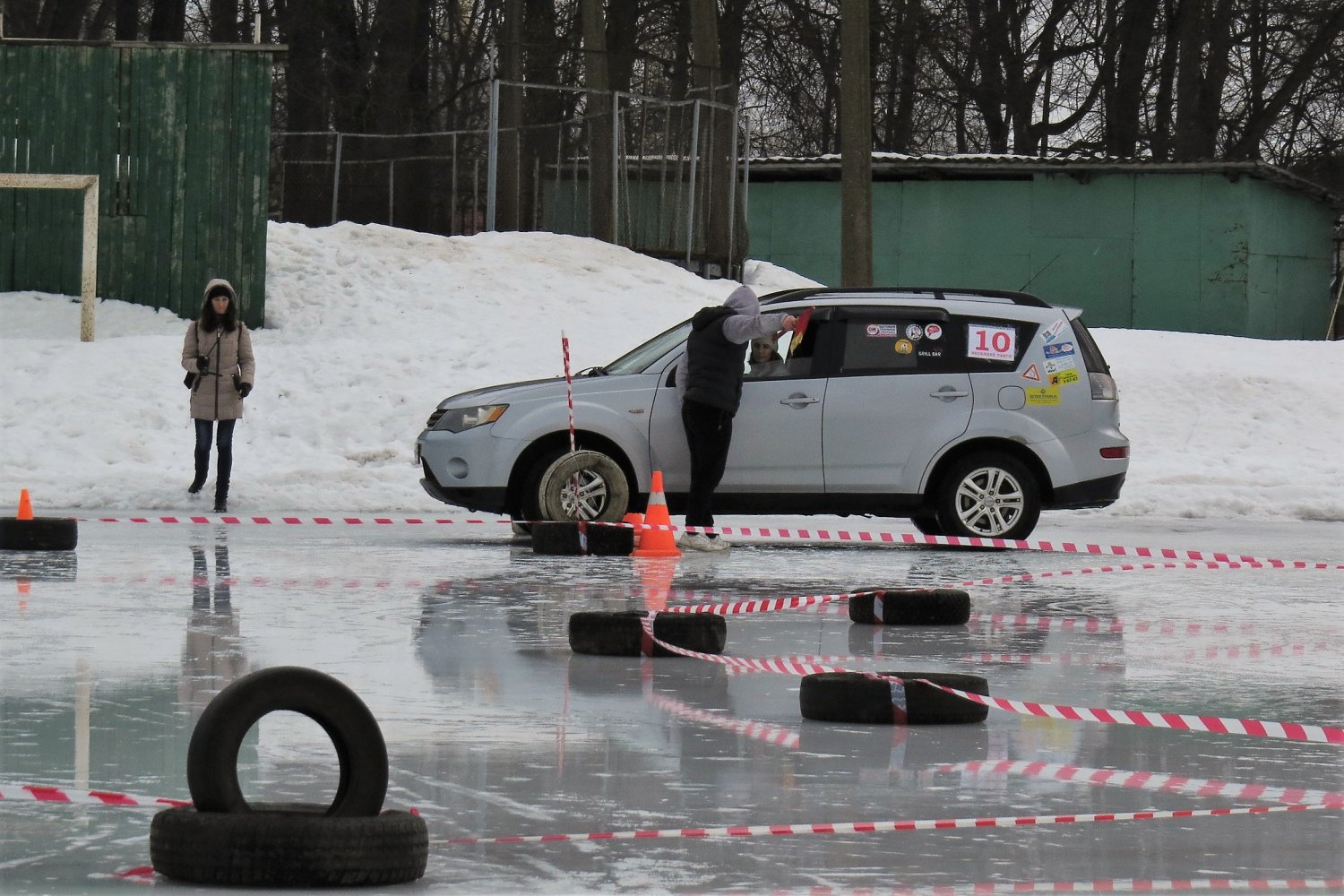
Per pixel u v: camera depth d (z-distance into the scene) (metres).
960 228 71.00
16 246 46.91
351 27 79.50
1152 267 69.38
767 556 25.00
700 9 62.34
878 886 7.80
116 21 80.94
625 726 11.78
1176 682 13.80
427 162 75.94
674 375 26.80
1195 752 11.12
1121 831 8.93
